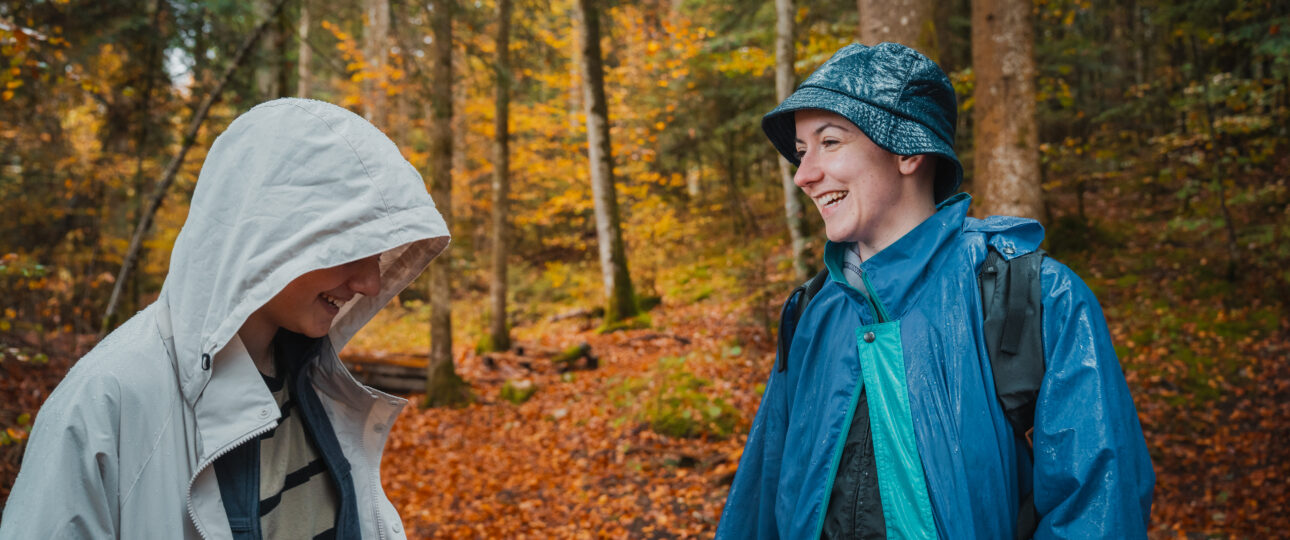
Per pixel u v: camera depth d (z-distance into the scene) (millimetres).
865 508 1229
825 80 1283
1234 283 8078
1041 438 1112
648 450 6559
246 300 978
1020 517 1169
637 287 14617
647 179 15648
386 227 1023
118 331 1015
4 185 8805
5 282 7914
